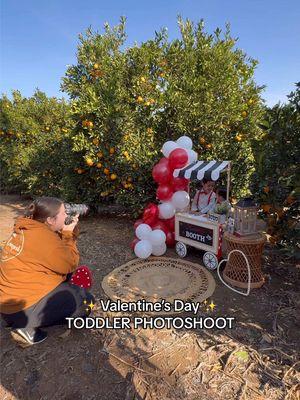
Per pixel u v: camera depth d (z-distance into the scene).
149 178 5.75
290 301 3.39
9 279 2.54
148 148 5.66
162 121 5.83
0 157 10.11
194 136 5.70
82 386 2.30
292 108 3.50
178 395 2.21
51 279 2.68
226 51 5.52
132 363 2.52
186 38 5.59
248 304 3.36
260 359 2.54
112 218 6.98
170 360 2.55
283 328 2.94
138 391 2.24
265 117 3.79
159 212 4.80
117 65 5.68
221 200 4.77
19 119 9.75
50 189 8.42
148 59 5.71
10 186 10.62
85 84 5.91
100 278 4.00
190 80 5.40
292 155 3.48
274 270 4.15
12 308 2.56
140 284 3.78
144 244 4.45
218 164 4.16
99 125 5.62
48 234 2.58
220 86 5.46
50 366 2.50
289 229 3.75
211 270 4.16
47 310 2.64
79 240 5.46
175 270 4.15
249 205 3.61
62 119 9.76
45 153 8.22
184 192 4.68
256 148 3.89
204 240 4.20
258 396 2.19
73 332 2.91
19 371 2.46
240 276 3.70
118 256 4.73
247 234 3.66
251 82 6.05
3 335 2.89
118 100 5.59
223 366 2.48
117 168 5.71
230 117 5.62
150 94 5.67
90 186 6.62
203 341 2.78
